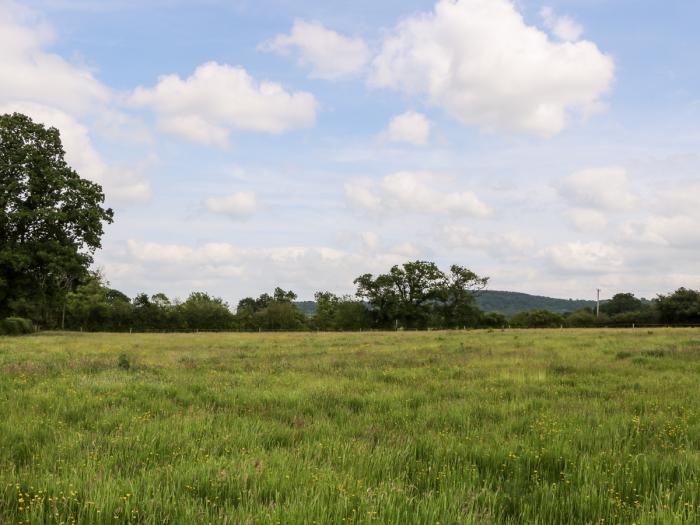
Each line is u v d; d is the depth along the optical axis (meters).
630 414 9.12
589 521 4.57
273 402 10.64
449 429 8.15
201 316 90.06
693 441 7.20
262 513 4.38
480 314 108.19
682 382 13.18
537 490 5.22
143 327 84.44
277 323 96.69
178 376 14.72
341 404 10.59
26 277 45.19
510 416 8.95
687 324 88.00
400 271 106.38
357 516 4.48
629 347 25.02
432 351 24.52
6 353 22.25
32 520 4.26
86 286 82.88
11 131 46.00
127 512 4.43
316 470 5.70
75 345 29.72
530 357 20.36
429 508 4.60
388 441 7.26
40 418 8.26
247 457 6.07
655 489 5.21
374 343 32.69
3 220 43.47
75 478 5.20
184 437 7.15
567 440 6.98
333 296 121.56
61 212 45.81
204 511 4.49
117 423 8.23
